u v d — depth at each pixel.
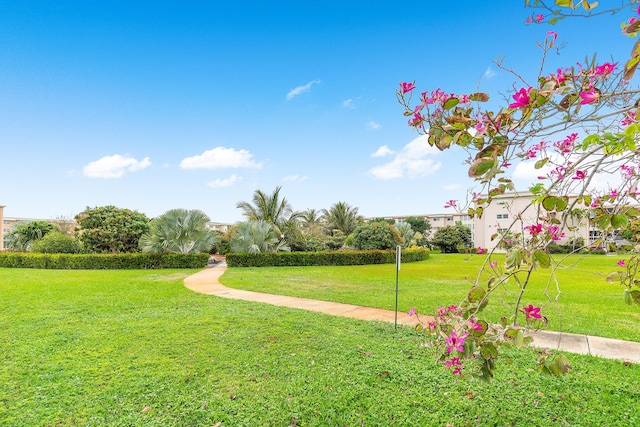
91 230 16.12
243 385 3.12
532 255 1.44
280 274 12.34
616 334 4.66
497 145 1.28
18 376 3.27
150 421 2.53
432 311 6.07
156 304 6.68
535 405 2.76
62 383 3.13
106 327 4.98
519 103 1.30
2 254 16.02
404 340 4.39
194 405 2.76
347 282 10.17
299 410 2.70
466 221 42.66
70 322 5.26
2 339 4.41
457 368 1.80
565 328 4.96
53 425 2.47
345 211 30.14
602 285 9.45
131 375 3.31
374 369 3.46
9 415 2.58
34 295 7.60
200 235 15.79
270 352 3.95
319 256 16.72
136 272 13.06
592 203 1.73
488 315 5.59
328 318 5.55
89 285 9.24
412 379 3.22
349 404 2.79
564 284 9.65
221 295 7.82
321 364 3.60
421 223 42.16
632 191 1.63
